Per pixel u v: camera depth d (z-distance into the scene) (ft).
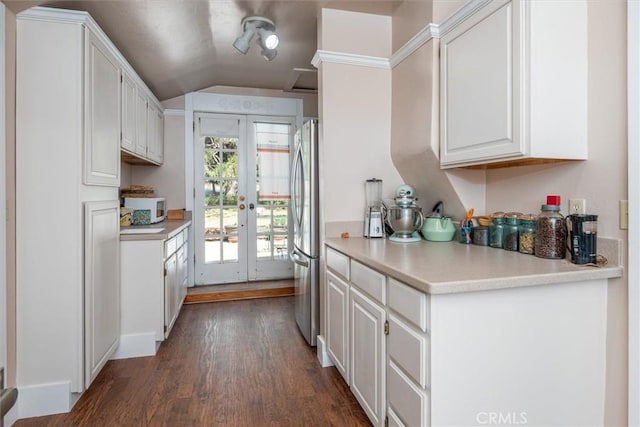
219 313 11.21
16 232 5.94
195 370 7.53
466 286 3.76
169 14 7.57
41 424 5.78
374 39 7.84
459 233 6.95
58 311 6.12
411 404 4.15
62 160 6.05
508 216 5.87
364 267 5.50
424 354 3.90
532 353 4.17
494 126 4.91
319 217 8.28
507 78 4.67
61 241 6.10
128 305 8.17
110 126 7.38
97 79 6.71
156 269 8.31
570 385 4.35
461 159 5.62
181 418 5.91
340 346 6.66
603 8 4.46
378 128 7.84
